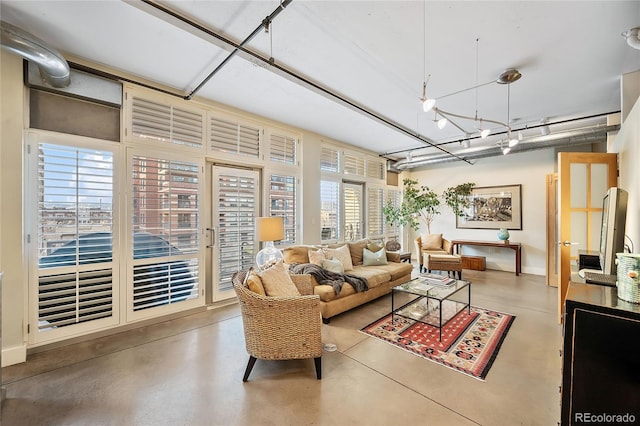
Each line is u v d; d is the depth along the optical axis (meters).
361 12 2.06
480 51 2.55
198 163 3.54
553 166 5.46
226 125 3.83
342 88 3.33
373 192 6.55
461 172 6.65
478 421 1.66
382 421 1.66
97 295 2.79
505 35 2.32
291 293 2.45
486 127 4.60
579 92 3.35
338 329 3.00
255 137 4.17
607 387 1.21
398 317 3.33
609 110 3.88
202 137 3.58
